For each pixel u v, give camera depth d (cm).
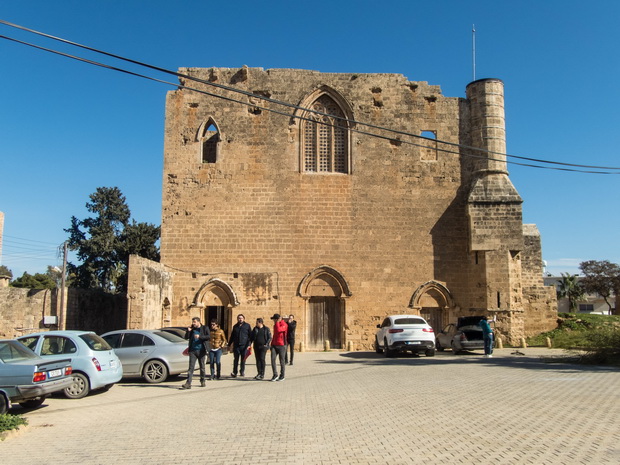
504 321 2995
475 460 769
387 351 2495
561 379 1593
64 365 1302
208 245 3031
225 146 3106
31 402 1342
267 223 3055
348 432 964
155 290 2666
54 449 909
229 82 3150
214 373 1950
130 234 5150
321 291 3039
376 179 3134
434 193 3158
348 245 3070
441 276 3094
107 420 1158
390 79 3219
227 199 3064
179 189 3067
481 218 3055
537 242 3553
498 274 3016
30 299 2509
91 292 2789
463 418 1054
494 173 3119
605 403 1171
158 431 1026
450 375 1748
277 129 3125
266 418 1113
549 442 853
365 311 3030
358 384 1583
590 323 3391
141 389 1617
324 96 3197
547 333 3338
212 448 879
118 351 1756
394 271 3073
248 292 3002
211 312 3111
